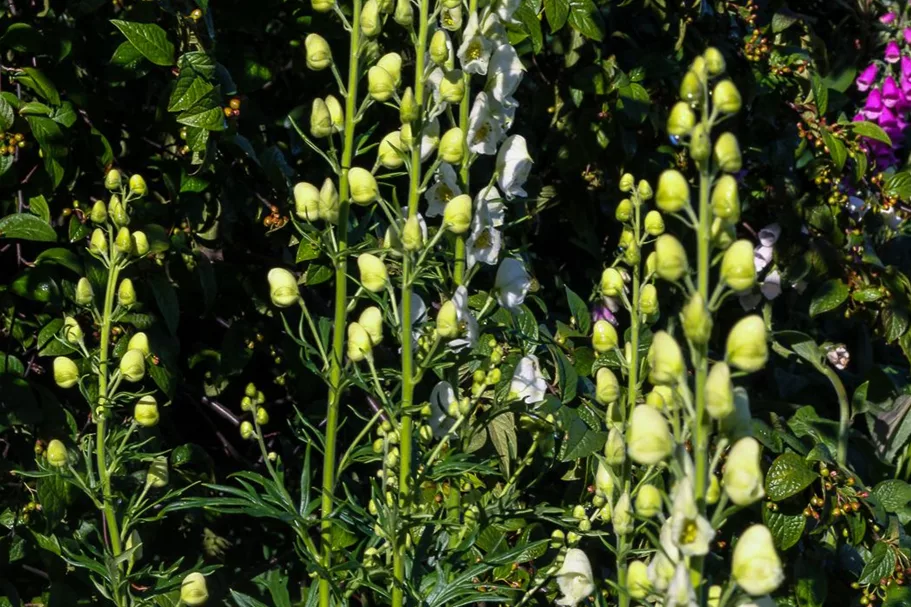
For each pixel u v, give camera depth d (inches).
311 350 79.4
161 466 85.6
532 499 121.0
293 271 129.5
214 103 106.6
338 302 79.4
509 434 103.3
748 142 154.8
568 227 153.3
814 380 152.2
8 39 110.4
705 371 55.0
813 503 114.3
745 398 56.9
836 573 128.0
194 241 123.1
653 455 55.4
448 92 80.7
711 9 156.0
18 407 105.8
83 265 111.3
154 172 127.0
